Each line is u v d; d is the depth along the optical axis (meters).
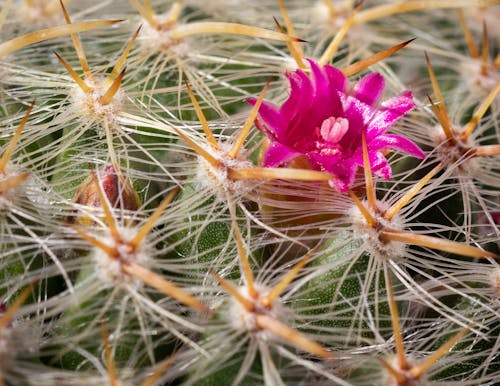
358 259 0.14
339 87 0.15
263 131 0.14
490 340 0.15
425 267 0.15
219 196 0.14
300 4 0.19
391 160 0.16
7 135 0.15
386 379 0.14
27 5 0.17
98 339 0.13
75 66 0.16
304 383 0.14
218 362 0.13
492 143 0.17
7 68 0.16
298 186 0.14
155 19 0.17
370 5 0.19
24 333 0.13
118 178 0.14
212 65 0.17
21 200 0.14
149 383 0.13
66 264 0.14
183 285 0.14
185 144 0.15
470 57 0.18
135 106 0.15
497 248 0.16
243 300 0.13
